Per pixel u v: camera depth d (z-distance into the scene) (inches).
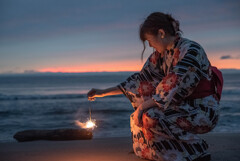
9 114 466.6
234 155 97.6
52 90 1749.5
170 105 76.5
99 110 492.7
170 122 75.9
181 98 73.6
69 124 340.5
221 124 276.2
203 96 76.9
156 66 85.6
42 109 544.7
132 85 90.7
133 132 88.4
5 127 310.5
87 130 153.2
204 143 80.7
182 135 76.4
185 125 75.5
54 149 115.4
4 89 1915.6
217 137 136.1
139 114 80.0
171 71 74.2
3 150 114.4
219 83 79.4
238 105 525.3
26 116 438.3
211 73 77.5
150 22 76.0
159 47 79.3
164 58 81.4
